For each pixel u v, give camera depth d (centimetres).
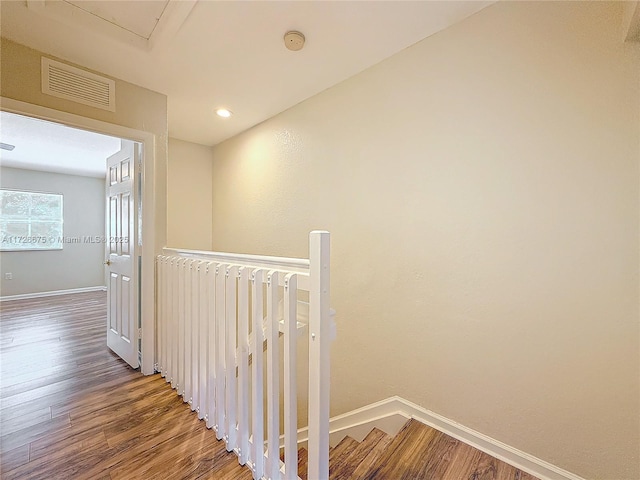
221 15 151
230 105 256
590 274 123
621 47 116
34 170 520
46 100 182
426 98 170
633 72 114
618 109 117
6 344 292
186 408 179
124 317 250
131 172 236
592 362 123
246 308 136
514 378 142
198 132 323
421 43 171
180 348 189
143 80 214
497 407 147
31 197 520
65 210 556
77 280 571
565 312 129
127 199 245
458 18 154
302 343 250
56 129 311
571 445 128
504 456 143
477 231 152
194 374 172
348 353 210
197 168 360
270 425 121
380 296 192
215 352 154
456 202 159
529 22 135
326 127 227
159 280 223
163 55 185
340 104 216
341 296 215
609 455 120
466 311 156
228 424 144
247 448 136
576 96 125
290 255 263
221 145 356
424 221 171
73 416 171
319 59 189
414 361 176
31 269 520
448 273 162
